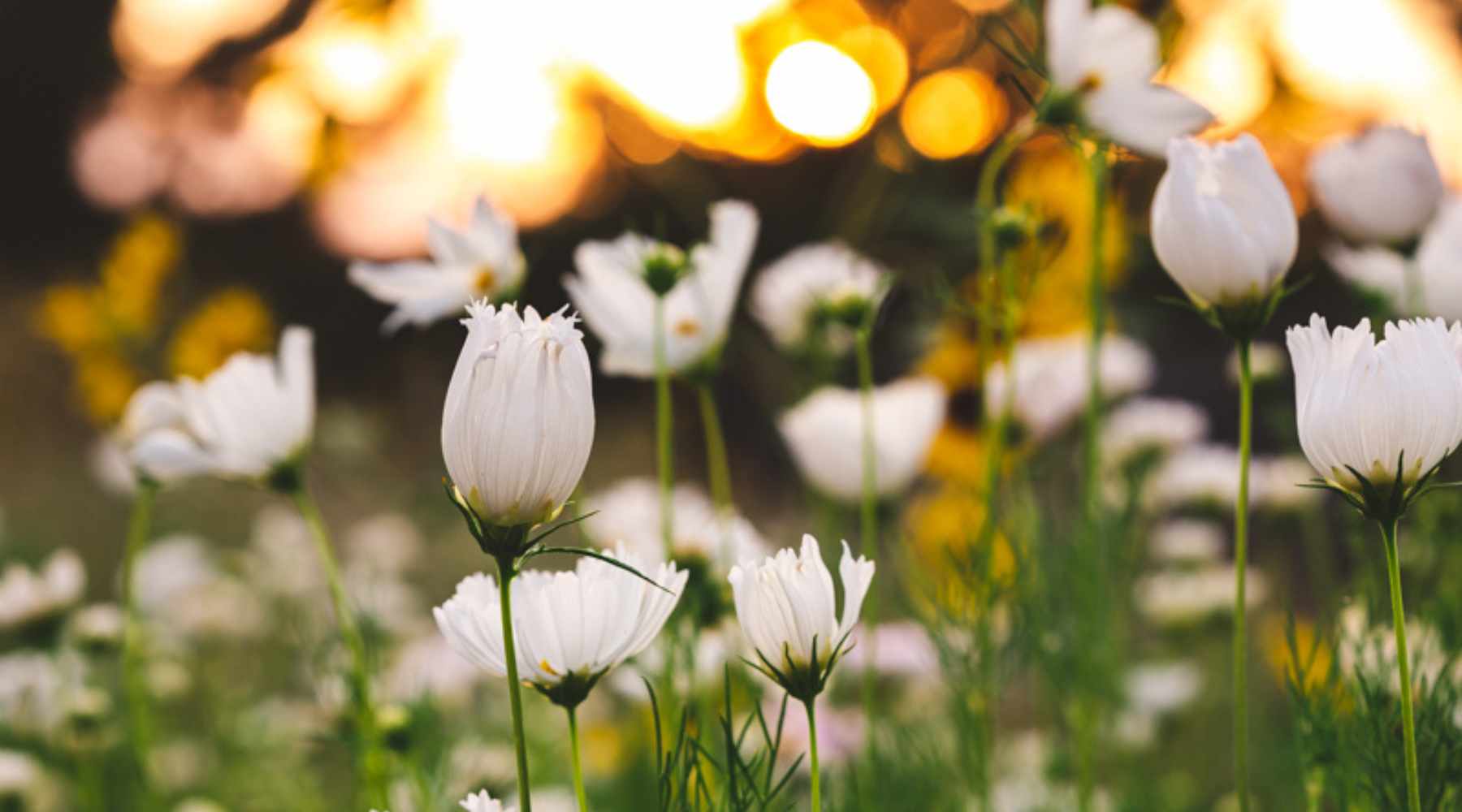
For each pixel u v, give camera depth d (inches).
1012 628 37.7
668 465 34.1
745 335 50.2
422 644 52.6
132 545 42.0
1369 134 36.4
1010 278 36.4
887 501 40.5
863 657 47.4
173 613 73.0
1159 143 33.9
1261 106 43.3
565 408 25.7
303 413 35.1
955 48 47.9
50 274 215.8
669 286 34.4
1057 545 41.2
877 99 49.3
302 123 48.2
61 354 183.8
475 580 27.3
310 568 79.9
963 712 37.5
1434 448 26.4
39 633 50.1
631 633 26.6
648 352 36.2
